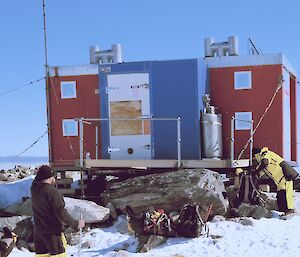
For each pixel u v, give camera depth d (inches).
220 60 526.9
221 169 502.6
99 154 530.0
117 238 385.4
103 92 524.1
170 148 508.1
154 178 431.2
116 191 437.1
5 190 511.8
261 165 430.9
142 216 360.5
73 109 541.0
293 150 612.7
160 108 510.6
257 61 520.1
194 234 357.4
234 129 524.4
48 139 545.0
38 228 262.5
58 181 475.5
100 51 555.2
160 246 350.6
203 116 503.2
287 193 430.3
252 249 335.0
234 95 524.4
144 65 514.9
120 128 518.9
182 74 506.9
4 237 334.0
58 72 543.8
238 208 431.5
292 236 361.1
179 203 413.4
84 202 418.6
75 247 371.2
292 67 596.1
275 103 518.0
